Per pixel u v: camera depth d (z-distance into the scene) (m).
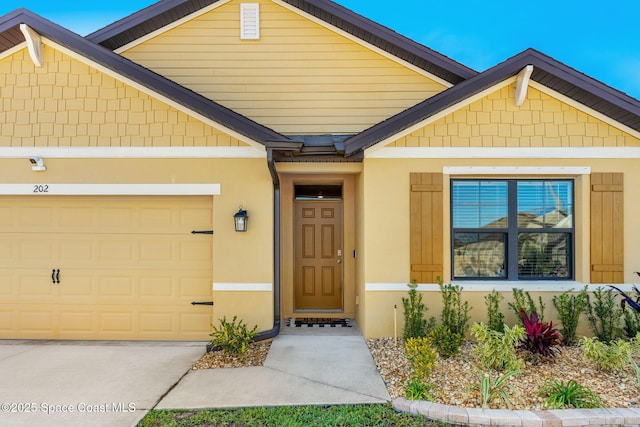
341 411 3.79
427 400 3.93
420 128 6.09
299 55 7.06
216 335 5.49
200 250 6.30
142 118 6.12
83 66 6.09
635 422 3.57
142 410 3.84
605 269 5.97
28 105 6.11
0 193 6.12
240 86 7.04
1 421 3.61
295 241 7.55
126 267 6.32
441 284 5.87
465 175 6.15
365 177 6.13
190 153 6.12
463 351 5.39
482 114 6.07
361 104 7.04
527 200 6.29
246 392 4.23
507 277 6.21
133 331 6.30
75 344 6.05
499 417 3.56
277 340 6.03
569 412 3.64
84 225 6.33
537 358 4.98
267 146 5.66
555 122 6.03
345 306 7.36
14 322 6.32
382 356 5.32
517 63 5.59
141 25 6.85
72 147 6.10
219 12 7.09
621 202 6.00
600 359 4.62
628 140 6.02
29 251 6.33
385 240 6.11
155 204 6.32
